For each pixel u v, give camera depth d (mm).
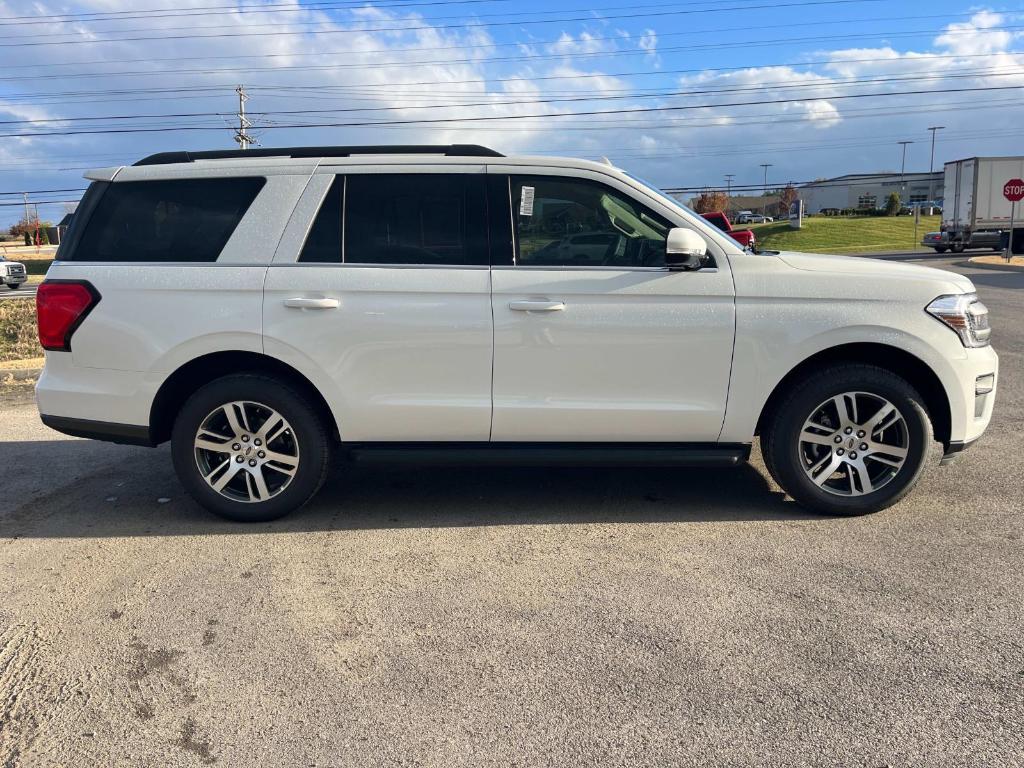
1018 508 4418
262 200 4242
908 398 4137
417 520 4438
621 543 4055
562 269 4129
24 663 3006
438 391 4180
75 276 4250
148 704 2746
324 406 4375
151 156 4469
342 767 2416
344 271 4137
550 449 4246
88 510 4680
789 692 2748
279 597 3516
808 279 4129
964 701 2674
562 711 2666
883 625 3178
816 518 4348
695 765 2395
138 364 4207
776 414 4250
